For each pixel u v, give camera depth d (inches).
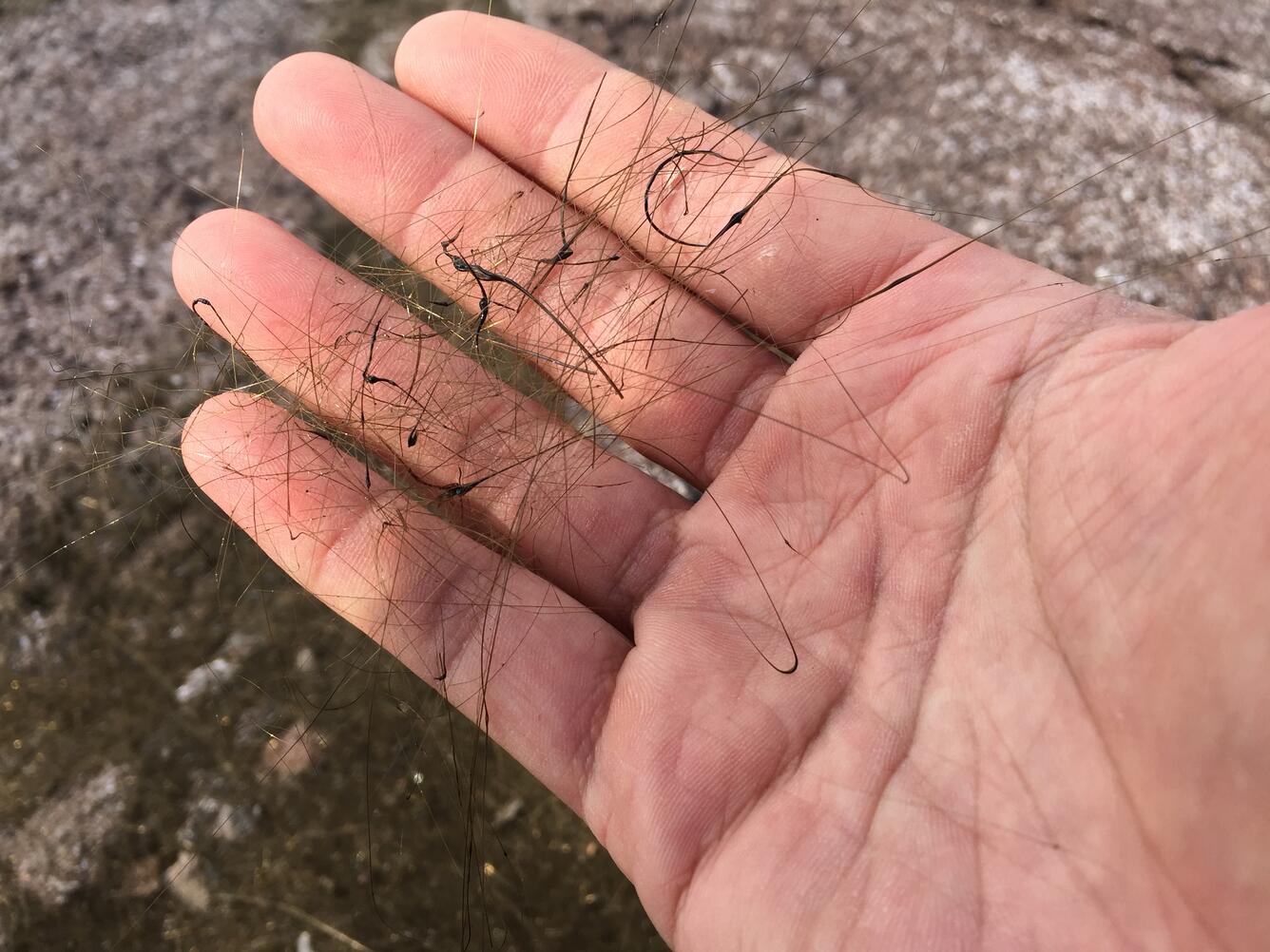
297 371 4.8
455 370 4.9
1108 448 3.4
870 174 6.5
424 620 4.3
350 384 4.8
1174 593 3.1
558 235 5.0
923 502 3.9
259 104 5.0
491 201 5.0
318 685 5.6
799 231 4.5
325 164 5.0
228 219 4.8
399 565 4.4
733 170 4.8
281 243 4.8
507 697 4.1
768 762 3.6
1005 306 4.0
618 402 4.8
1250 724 2.9
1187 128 6.5
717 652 3.9
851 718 3.6
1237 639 2.9
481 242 5.0
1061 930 3.0
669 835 3.6
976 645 3.5
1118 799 3.1
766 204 4.6
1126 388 3.4
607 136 4.9
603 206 4.9
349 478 4.6
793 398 4.3
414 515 4.6
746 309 4.7
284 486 4.5
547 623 4.2
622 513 4.5
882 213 4.5
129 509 5.8
